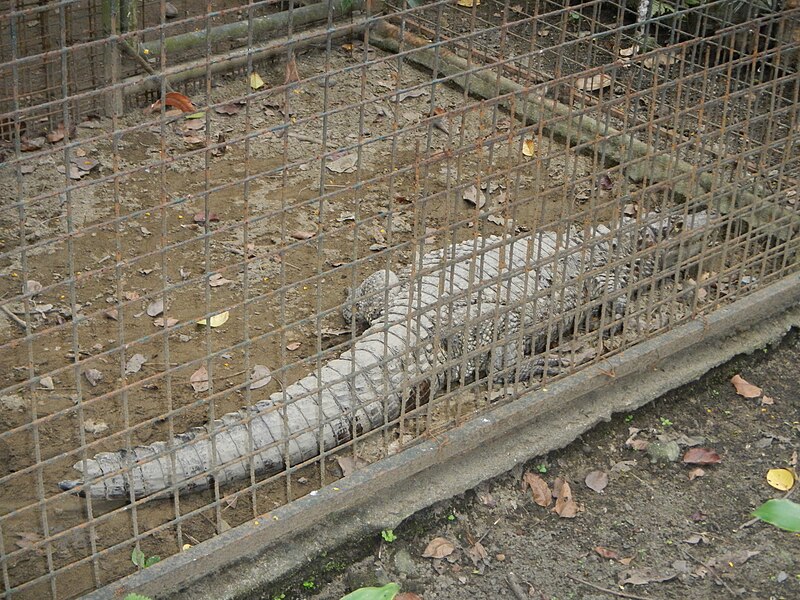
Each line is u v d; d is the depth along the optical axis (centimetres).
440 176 714
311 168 713
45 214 648
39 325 564
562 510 482
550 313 483
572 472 502
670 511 486
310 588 440
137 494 451
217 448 462
